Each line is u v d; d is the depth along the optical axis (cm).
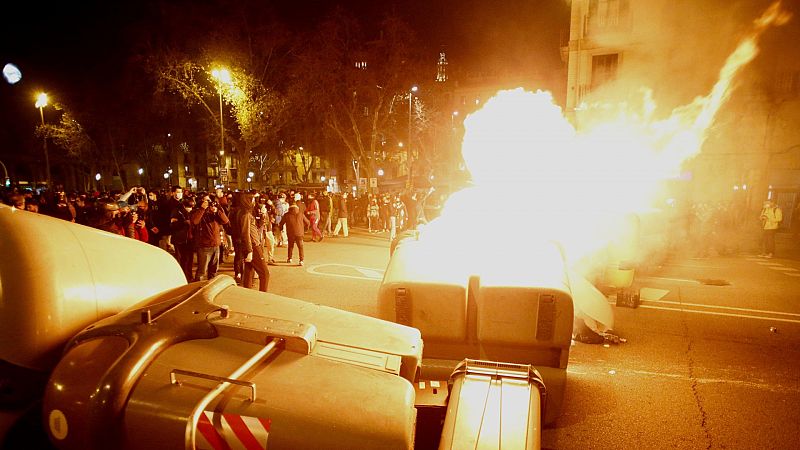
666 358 536
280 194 1504
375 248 1410
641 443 359
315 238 1593
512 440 202
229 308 213
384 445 158
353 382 174
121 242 242
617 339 574
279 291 823
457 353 343
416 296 335
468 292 339
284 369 174
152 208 1093
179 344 175
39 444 186
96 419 150
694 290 898
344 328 226
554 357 332
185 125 4166
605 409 412
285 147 4028
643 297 832
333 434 156
